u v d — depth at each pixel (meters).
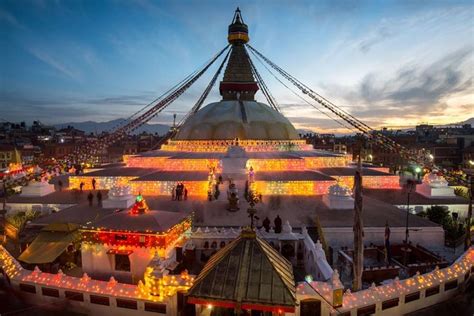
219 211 25.05
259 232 18.73
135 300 12.93
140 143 108.75
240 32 45.81
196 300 8.09
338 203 25.73
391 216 23.25
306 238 18.06
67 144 97.50
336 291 11.92
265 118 43.59
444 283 14.35
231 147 35.62
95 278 15.46
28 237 20.03
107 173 35.62
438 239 20.78
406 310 13.48
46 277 14.08
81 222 21.86
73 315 13.32
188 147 40.94
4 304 13.77
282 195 29.98
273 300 7.82
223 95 48.22
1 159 75.25
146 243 14.91
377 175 34.94
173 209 25.53
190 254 17.41
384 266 16.64
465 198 29.75
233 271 8.39
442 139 93.56
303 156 39.16
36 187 30.98
